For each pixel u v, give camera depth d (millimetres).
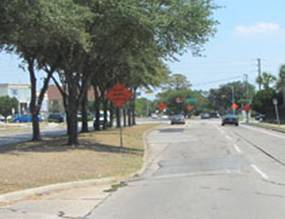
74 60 33719
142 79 54062
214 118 163125
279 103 104500
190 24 32344
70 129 34312
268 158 28891
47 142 37406
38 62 39562
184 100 173750
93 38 31844
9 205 14234
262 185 17781
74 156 27000
